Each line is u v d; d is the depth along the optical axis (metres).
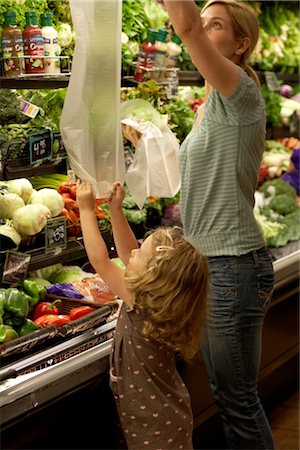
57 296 2.69
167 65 3.08
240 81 2.35
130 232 2.44
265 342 3.52
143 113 2.82
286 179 4.57
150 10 3.13
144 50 2.97
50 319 2.48
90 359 2.41
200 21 2.19
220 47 2.47
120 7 2.35
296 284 3.75
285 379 3.89
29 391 2.20
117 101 2.41
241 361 2.58
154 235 2.23
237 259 2.50
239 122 2.42
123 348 2.24
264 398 3.68
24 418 2.28
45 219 2.57
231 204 2.48
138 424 2.24
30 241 2.59
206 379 3.04
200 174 2.50
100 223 2.80
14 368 2.19
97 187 2.45
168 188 2.81
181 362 2.87
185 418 2.27
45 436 2.39
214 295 2.52
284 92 4.64
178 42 3.25
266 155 4.52
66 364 2.34
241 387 2.62
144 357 2.20
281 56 4.43
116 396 2.30
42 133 2.50
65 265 3.04
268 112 4.30
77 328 2.41
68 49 2.70
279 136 4.56
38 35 2.47
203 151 2.48
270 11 4.49
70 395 2.41
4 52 2.43
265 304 2.60
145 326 2.16
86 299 2.73
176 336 2.18
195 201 2.54
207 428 3.17
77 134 2.39
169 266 2.13
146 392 2.21
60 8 2.72
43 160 2.52
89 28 2.33
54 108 2.69
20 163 2.46
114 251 2.92
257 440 2.68
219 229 2.51
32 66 2.48
